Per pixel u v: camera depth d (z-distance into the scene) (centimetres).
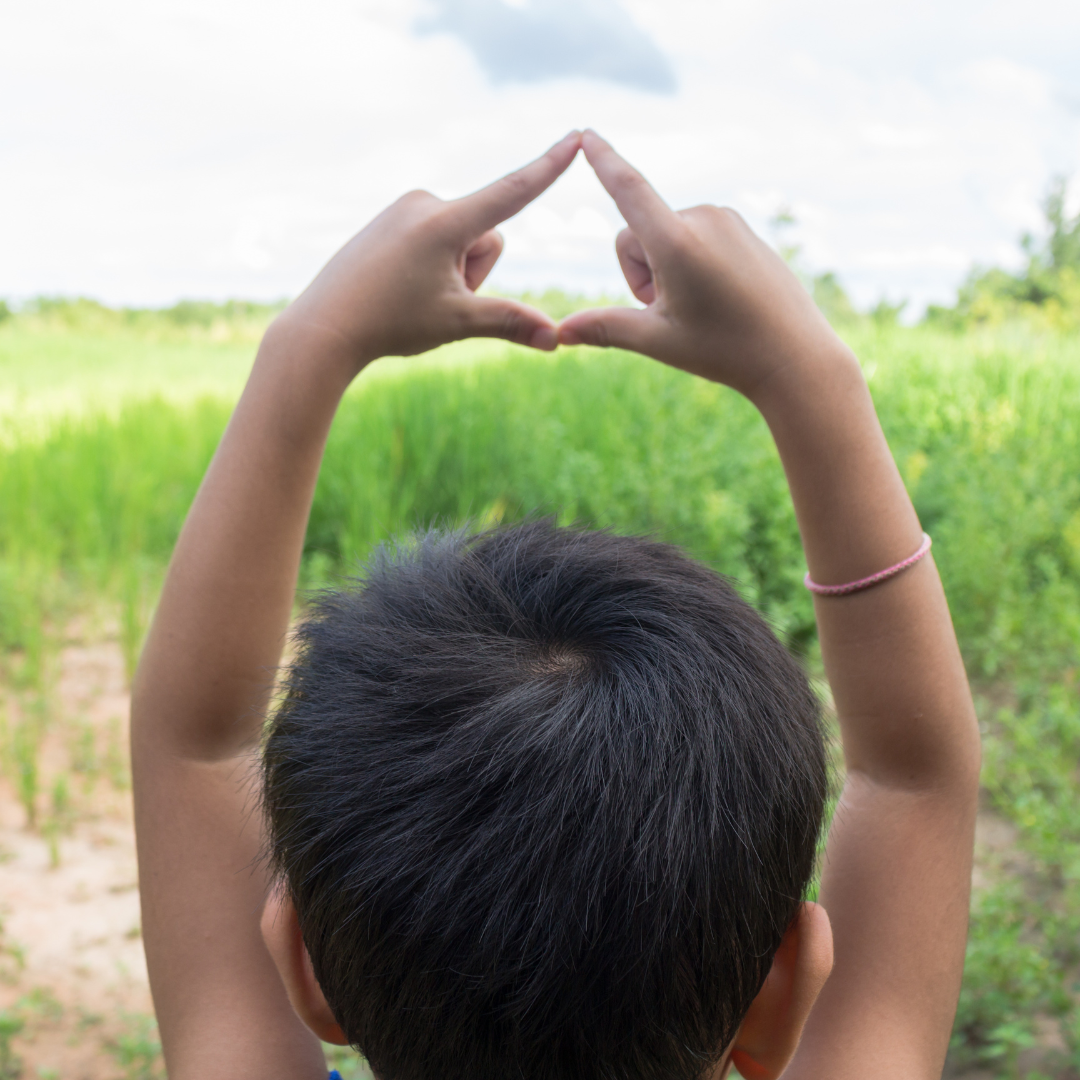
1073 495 562
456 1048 54
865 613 78
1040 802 298
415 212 78
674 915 53
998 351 931
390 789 55
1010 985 247
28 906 310
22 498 657
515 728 55
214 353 1659
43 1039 255
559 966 52
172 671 81
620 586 64
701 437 616
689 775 55
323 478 595
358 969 55
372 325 78
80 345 1711
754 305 74
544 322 78
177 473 726
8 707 437
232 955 80
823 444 75
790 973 64
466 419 655
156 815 82
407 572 69
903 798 80
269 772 64
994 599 451
